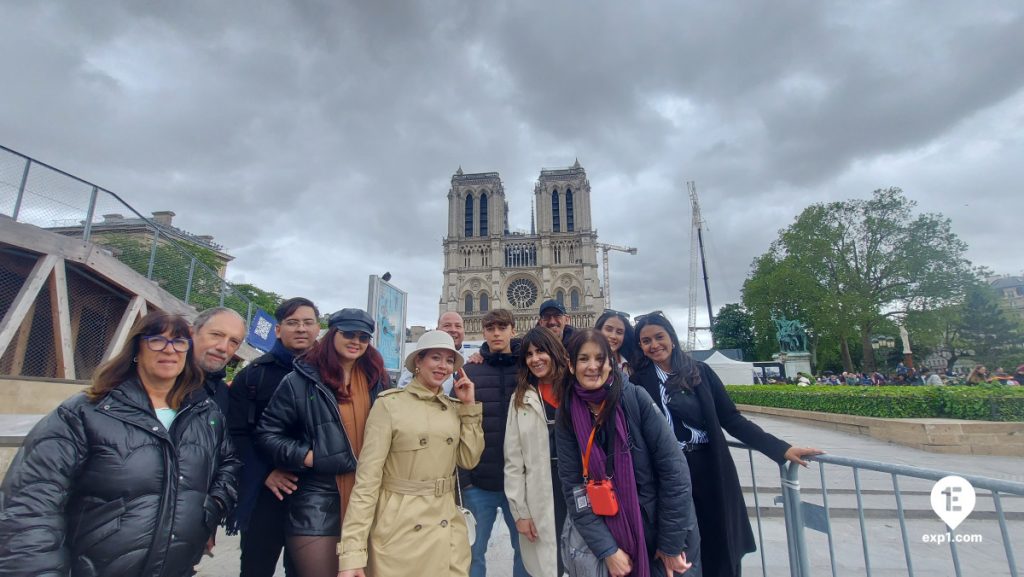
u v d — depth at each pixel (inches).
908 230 1539.1
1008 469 368.5
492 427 156.8
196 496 99.0
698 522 129.8
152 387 102.4
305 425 124.8
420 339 127.8
